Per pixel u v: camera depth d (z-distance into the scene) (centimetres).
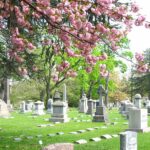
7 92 4369
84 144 1561
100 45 1158
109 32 962
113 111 4978
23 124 2609
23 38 1028
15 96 6512
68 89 6962
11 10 952
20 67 1390
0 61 1417
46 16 907
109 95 7925
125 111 3656
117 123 2716
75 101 6994
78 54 1038
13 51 1138
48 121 2889
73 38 996
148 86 7894
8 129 2228
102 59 1075
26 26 1034
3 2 943
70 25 1013
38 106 3825
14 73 1516
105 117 2848
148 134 1936
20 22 972
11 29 1061
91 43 962
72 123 2731
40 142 1514
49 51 1416
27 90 6500
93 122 2823
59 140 1694
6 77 1556
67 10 915
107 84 6462
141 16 955
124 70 5947
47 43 1166
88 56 1039
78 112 4466
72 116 3622
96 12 936
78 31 948
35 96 6512
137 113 2045
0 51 1385
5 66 1431
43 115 3734
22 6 1000
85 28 939
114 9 940
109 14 948
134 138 1087
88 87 6475
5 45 1308
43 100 5931
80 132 2059
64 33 971
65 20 998
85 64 1148
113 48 997
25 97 6512
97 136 1852
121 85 8462
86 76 5869
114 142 1616
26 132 2050
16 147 1478
